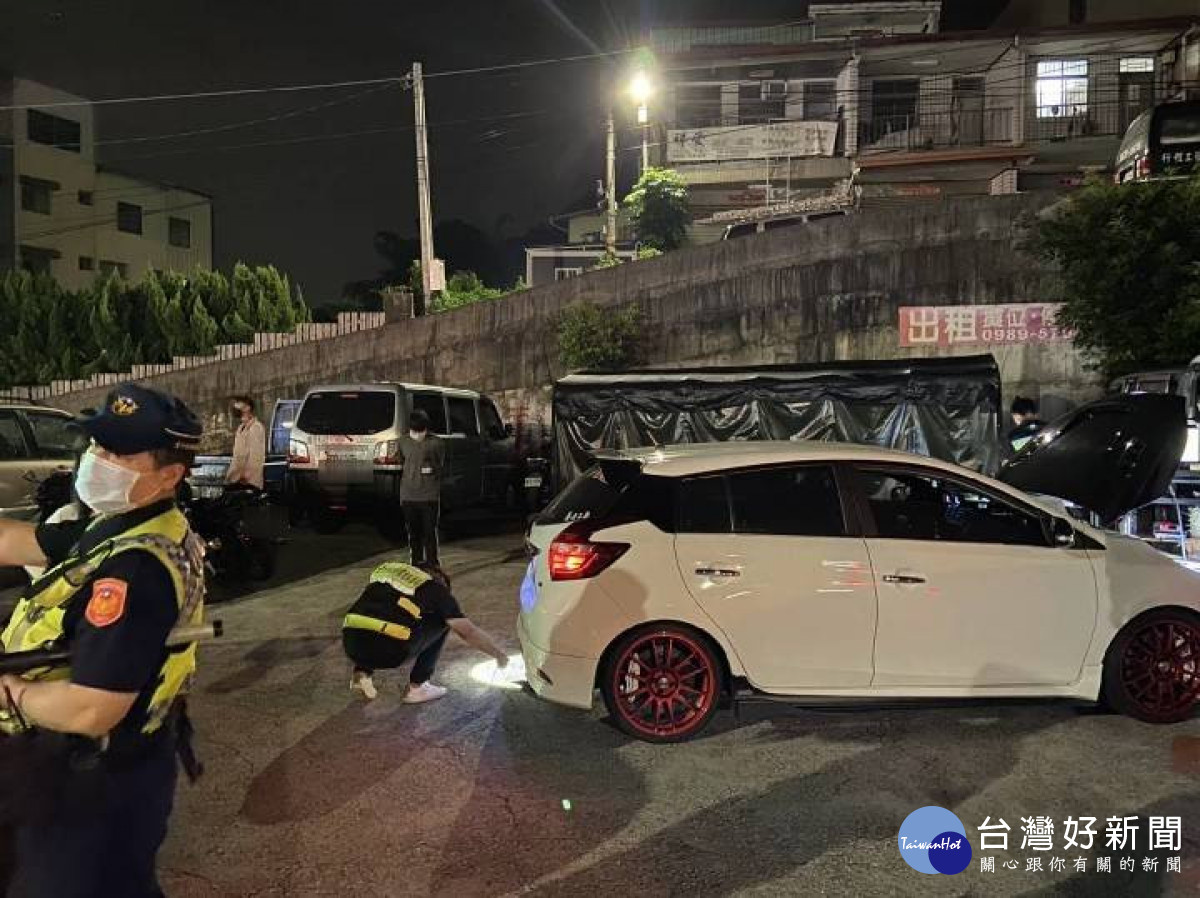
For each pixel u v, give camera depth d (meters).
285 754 4.64
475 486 13.35
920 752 4.66
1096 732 4.90
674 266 17.45
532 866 3.53
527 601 5.08
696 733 4.80
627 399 12.51
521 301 18.44
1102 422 6.67
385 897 3.31
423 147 20.81
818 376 12.20
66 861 1.93
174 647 2.03
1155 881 3.44
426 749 4.71
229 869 3.50
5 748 1.94
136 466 2.06
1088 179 13.62
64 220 35.59
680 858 3.59
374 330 19.69
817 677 4.78
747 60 25.72
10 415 8.50
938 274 16.05
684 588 4.74
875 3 27.56
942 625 4.80
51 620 1.97
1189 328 12.23
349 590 8.52
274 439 15.11
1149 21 24.25
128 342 23.69
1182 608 5.02
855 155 25.75
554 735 4.91
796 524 4.91
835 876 3.46
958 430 11.81
